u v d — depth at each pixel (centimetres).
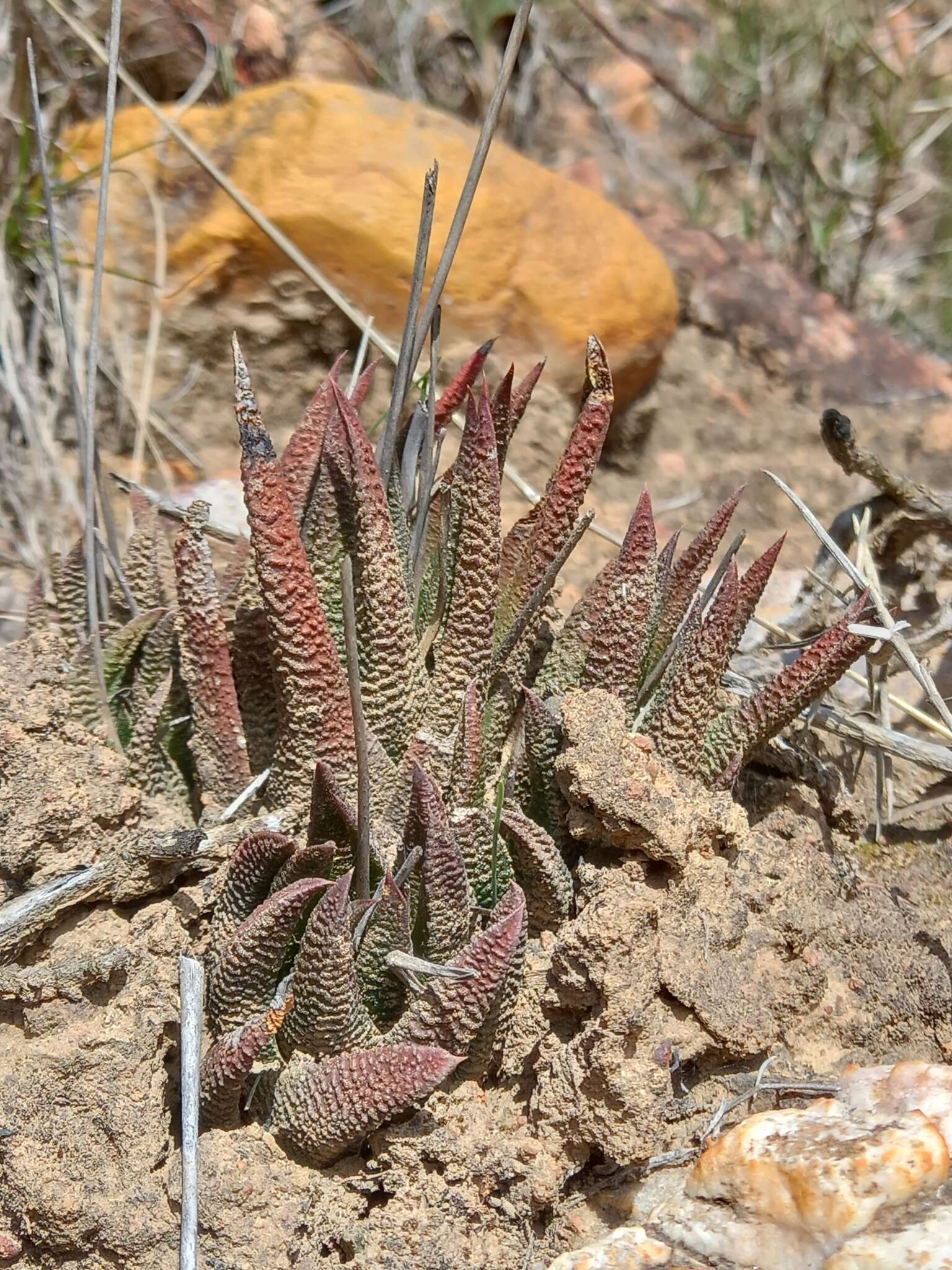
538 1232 20
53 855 21
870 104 61
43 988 19
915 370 46
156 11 45
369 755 22
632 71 64
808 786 27
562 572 38
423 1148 19
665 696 23
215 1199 19
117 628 26
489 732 24
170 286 40
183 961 19
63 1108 19
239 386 19
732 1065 22
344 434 22
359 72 54
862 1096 21
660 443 44
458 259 40
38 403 36
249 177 40
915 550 33
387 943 20
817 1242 18
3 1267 19
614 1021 20
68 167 41
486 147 22
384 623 22
